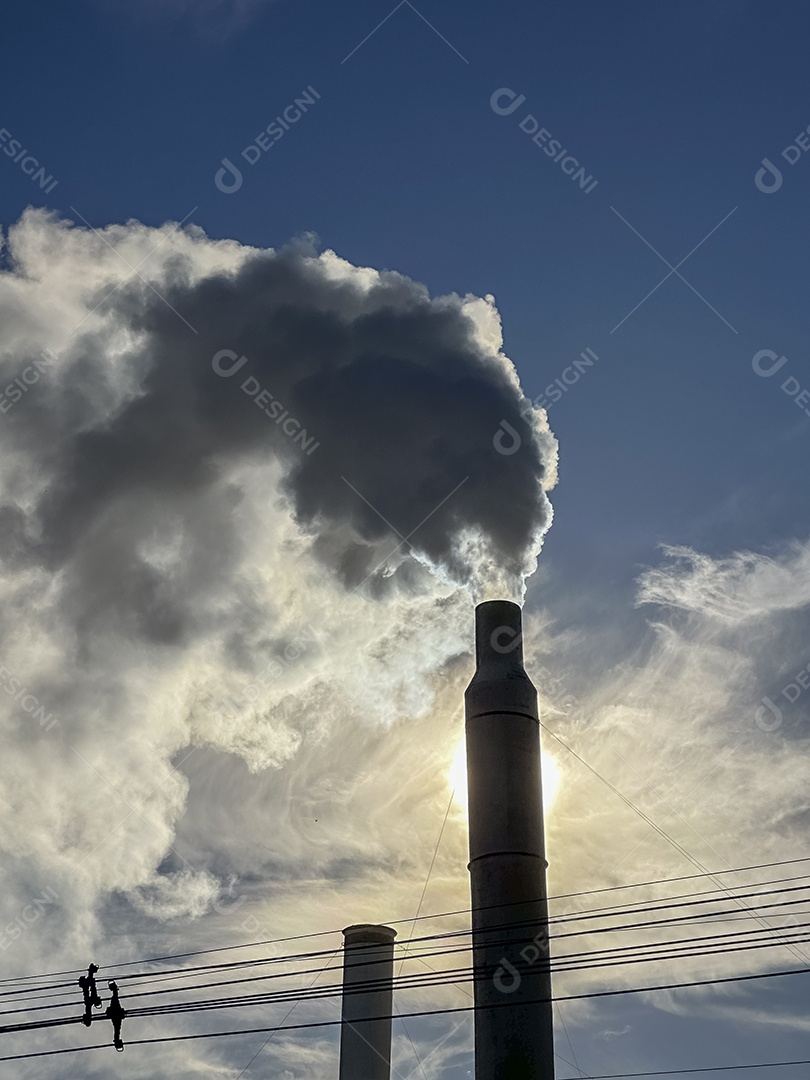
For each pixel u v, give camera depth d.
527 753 28.81
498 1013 25.58
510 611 30.94
